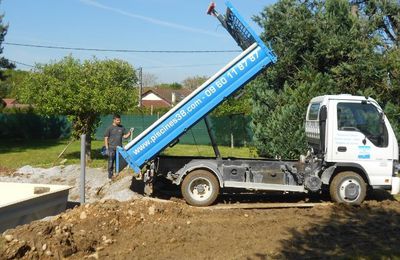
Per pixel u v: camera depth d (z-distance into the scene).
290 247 6.95
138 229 7.46
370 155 9.84
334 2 15.41
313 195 11.17
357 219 8.82
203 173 9.76
